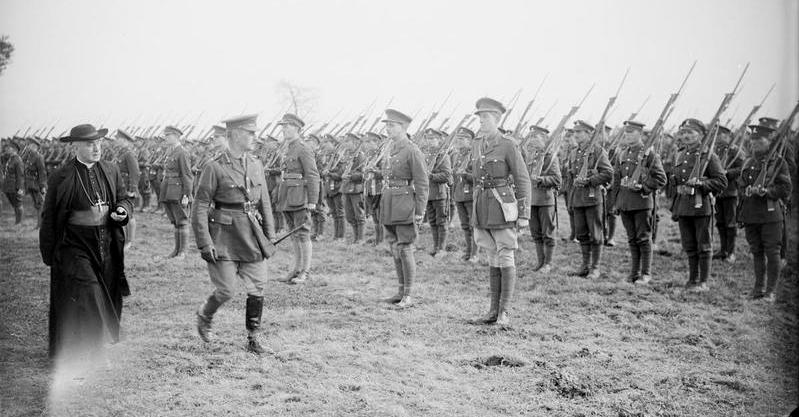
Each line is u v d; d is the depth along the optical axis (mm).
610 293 7344
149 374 4680
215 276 5086
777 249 6840
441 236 9672
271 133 12203
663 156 10562
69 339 4691
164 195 9227
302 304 6812
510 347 5457
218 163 5055
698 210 7305
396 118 6879
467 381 4742
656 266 8766
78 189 4734
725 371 5059
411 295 7129
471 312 6551
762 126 7031
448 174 9391
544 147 8547
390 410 4156
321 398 4328
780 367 5051
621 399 4512
